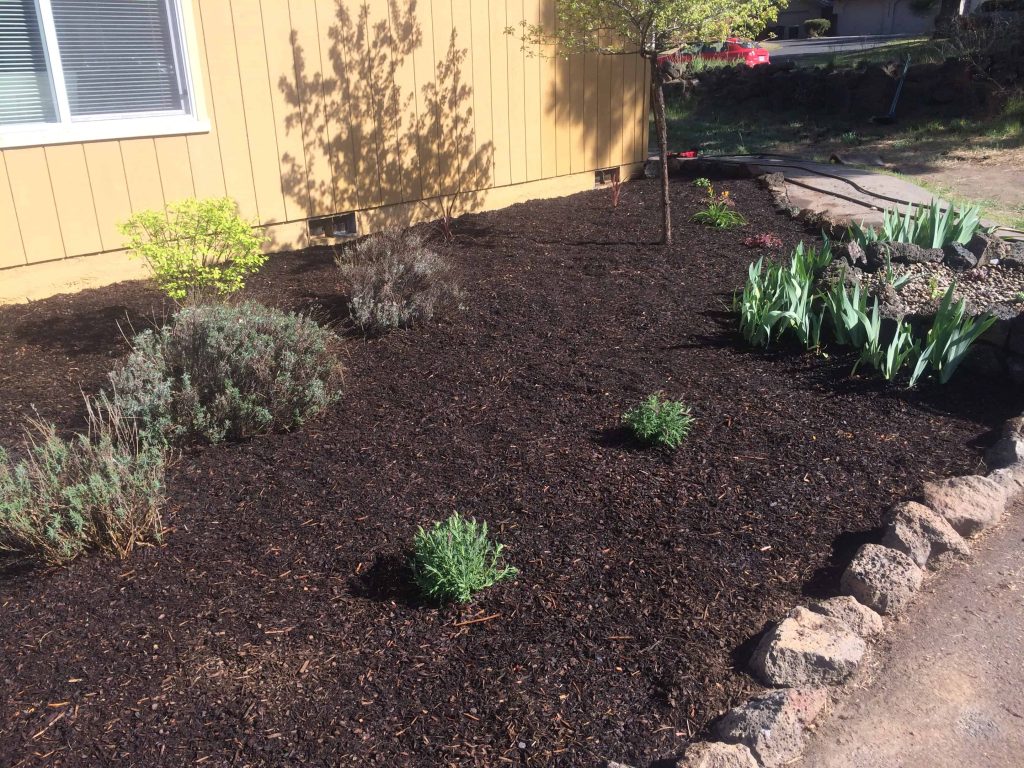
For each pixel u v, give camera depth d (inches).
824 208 336.2
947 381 184.1
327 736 96.6
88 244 241.9
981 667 110.5
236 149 268.8
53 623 114.4
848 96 649.6
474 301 235.3
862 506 141.6
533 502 142.0
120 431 157.6
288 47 273.6
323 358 180.1
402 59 306.0
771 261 263.6
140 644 110.5
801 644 107.3
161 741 95.7
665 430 157.8
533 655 109.1
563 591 121.1
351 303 218.5
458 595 117.5
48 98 227.5
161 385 158.9
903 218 279.0
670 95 759.7
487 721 99.1
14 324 218.4
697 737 97.9
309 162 288.8
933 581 128.0
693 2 247.4
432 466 153.6
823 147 536.7
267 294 240.2
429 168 327.3
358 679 105.1
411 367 195.5
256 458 157.5
